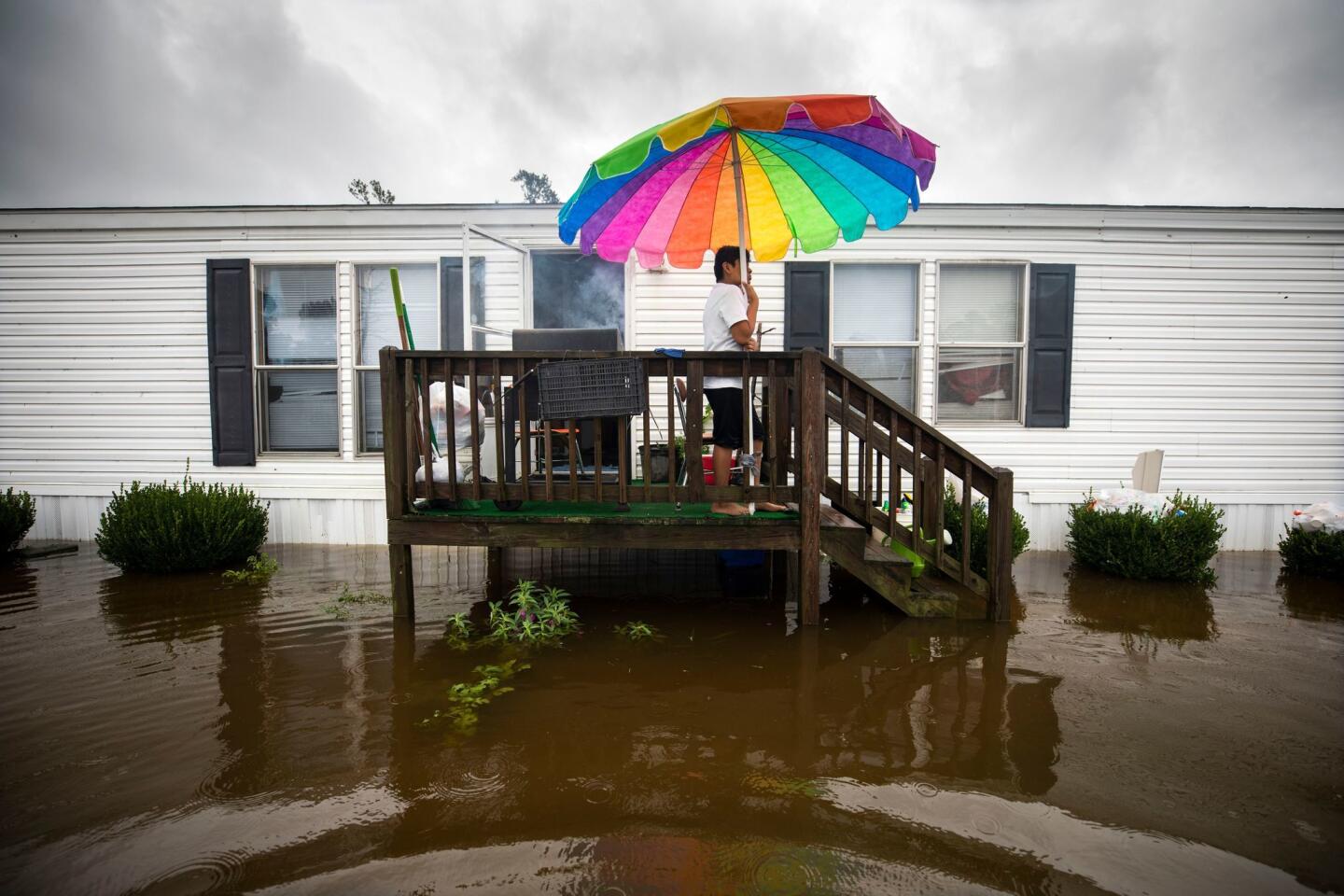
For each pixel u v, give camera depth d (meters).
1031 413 6.51
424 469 4.44
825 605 4.84
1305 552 5.66
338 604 4.84
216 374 6.69
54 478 6.87
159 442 6.82
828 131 3.87
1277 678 3.55
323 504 6.77
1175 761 2.72
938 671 3.63
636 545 4.39
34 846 2.17
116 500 5.98
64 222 6.63
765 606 4.84
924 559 4.56
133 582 5.39
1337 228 6.39
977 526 5.45
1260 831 2.28
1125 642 4.09
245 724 3.01
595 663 3.75
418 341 6.75
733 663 3.75
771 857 2.13
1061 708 3.19
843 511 4.78
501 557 5.90
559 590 5.10
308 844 2.19
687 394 4.27
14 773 2.61
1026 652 3.91
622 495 4.32
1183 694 3.35
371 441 6.82
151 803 2.41
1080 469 6.56
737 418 4.35
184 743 2.84
